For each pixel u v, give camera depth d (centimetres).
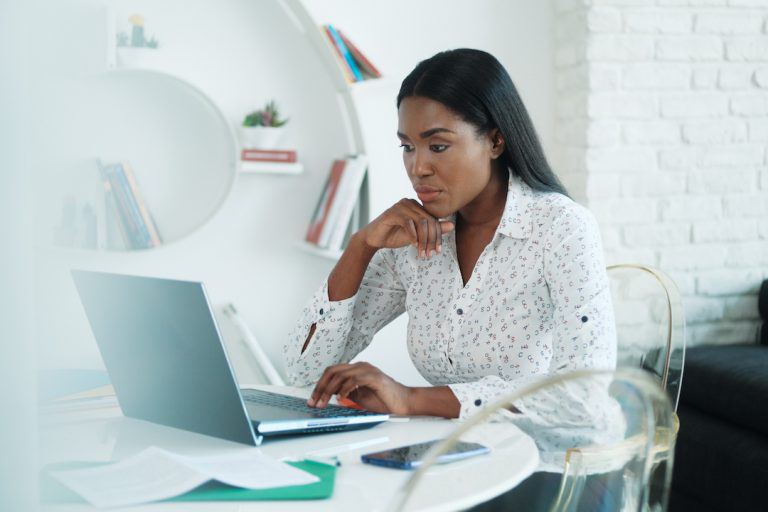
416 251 172
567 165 320
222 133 283
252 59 288
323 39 282
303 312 170
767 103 321
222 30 284
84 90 267
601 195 310
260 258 295
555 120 326
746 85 319
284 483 101
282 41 289
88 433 128
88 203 266
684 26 311
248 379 294
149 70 264
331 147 298
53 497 97
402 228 162
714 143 318
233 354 295
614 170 310
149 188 279
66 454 115
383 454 114
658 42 309
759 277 327
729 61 317
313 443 124
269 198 295
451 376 168
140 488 98
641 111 311
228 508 94
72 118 266
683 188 317
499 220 166
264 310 297
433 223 159
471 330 163
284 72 291
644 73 310
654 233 316
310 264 299
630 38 307
